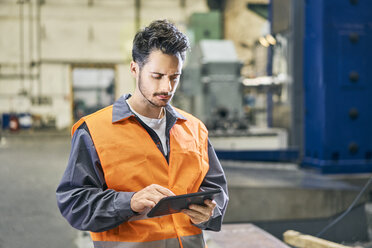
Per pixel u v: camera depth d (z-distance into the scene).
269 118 8.76
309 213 4.39
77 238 3.73
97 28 18.70
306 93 5.86
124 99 1.28
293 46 6.14
